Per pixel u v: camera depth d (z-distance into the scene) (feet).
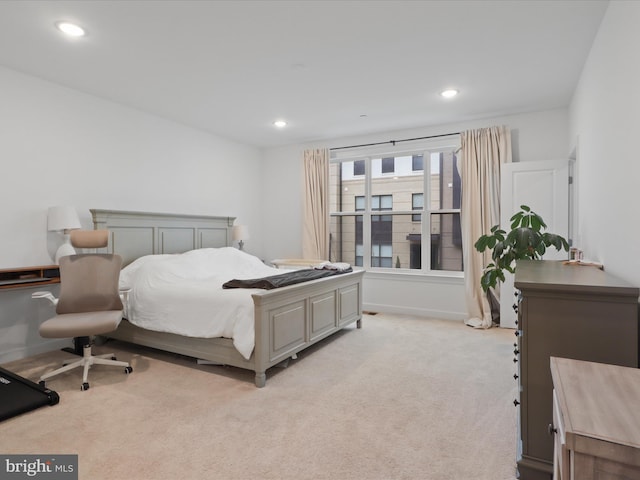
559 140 13.24
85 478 5.40
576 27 7.98
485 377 9.20
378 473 5.55
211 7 7.23
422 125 15.38
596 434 2.32
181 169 15.12
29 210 10.55
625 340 4.47
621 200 6.19
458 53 9.20
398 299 16.31
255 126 15.53
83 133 11.78
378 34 8.30
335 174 18.04
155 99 12.40
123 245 12.51
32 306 10.77
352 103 12.75
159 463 5.76
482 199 14.16
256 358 8.67
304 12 7.43
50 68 10.03
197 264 12.44
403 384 8.79
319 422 7.03
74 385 8.72
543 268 6.82
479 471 5.59
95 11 7.34
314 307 10.93
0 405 7.36
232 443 6.32
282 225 18.97
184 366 9.98
